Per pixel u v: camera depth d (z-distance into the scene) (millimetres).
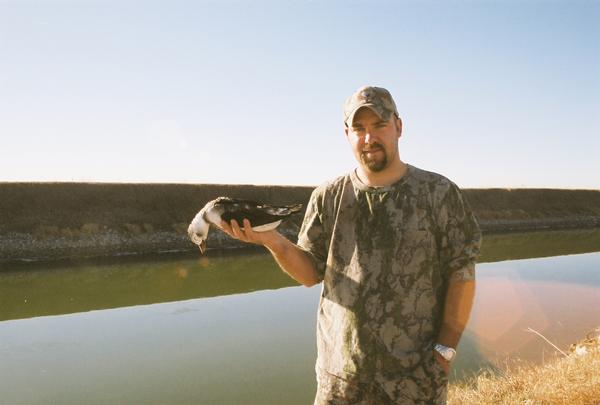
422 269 2219
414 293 2215
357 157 2273
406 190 2264
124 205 29047
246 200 2311
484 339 9312
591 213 53969
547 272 18219
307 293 14484
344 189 2402
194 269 20484
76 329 10508
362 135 2230
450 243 2252
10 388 7055
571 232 43094
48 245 23781
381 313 2217
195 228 2293
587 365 5258
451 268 2254
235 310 12133
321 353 2402
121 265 21516
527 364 7711
